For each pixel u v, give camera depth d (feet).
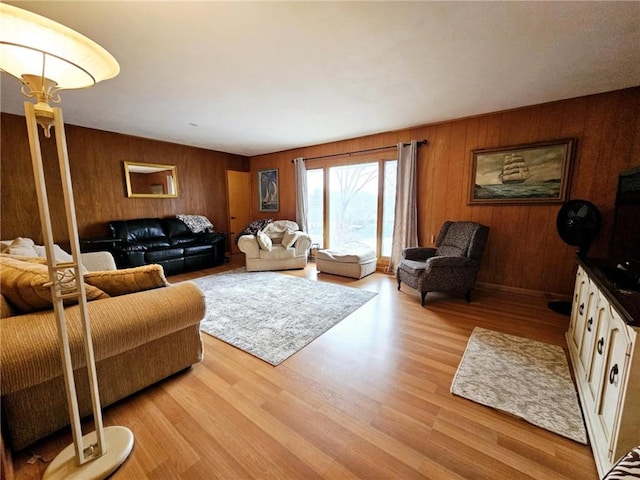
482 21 5.52
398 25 5.64
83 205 13.35
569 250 9.98
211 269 15.83
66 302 4.52
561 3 5.01
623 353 3.58
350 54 6.75
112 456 3.89
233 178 20.20
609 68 7.42
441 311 9.36
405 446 4.19
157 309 5.07
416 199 13.21
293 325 8.30
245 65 7.26
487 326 8.18
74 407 3.64
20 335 3.81
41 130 11.93
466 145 11.76
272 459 3.99
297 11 5.20
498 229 11.27
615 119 8.89
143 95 9.23
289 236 15.48
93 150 13.53
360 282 12.86
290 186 18.85
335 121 12.24
